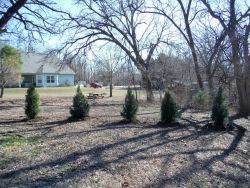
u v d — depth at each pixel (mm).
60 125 14219
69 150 9781
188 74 29688
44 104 26688
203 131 13141
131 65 28562
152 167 8391
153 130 13078
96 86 59156
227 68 23500
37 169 7965
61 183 7039
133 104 14984
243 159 9633
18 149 9914
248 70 18844
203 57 28391
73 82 68250
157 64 28688
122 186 7062
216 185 7461
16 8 12109
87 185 6996
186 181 7574
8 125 14367
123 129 13172
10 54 32062
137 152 9656
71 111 15750
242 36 18406
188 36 26375
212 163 8969
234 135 12633
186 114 17953
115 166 8305
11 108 24000
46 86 62812
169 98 14547
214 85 25797
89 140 11133
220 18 19828
